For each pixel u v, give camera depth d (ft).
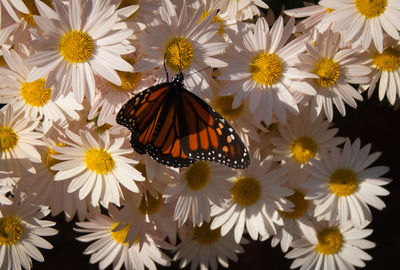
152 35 2.08
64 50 2.06
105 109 2.10
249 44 2.13
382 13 2.13
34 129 2.18
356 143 2.22
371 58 2.18
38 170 2.17
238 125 2.20
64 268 2.63
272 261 2.70
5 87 2.13
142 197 2.19
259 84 2.15
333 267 2.33
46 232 2.20
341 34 2.16
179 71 2.10
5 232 2.17
